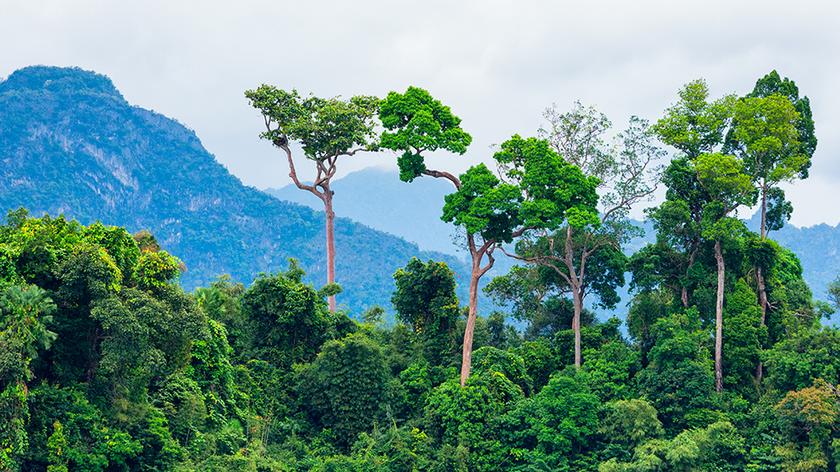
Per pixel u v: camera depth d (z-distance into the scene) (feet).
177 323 188.44
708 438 215.31
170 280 203.72
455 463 214.28
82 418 176.14
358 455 217.15
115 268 182.29
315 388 235.20
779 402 222.28
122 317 176.55
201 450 199.82
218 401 215.51
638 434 217.36
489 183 234.79
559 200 235.81
